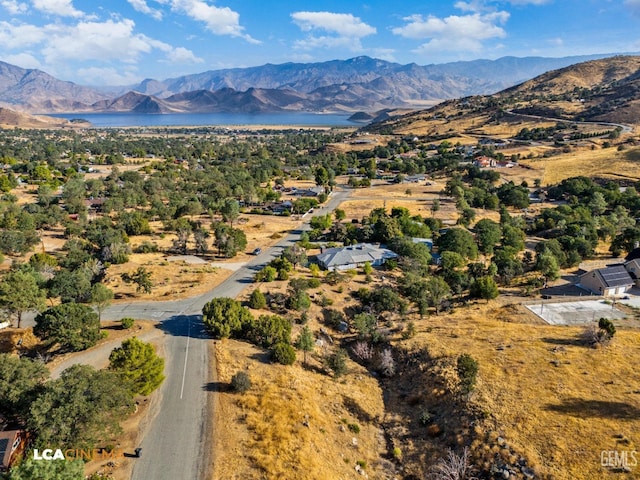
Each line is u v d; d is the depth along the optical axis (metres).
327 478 35.25
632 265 82.19
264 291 76.12
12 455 32.56
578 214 133.88
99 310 62.38
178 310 67.75
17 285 59.59
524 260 100.56
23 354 54.97
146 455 36.69
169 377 48.38
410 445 43.06
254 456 36.53
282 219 141.38
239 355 53.50
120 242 98.19
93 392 35.91
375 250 98.81
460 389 47.78
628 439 38.31
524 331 62.12
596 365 50.50
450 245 98.50
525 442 39.25
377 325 68.31
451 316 71.69
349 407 48.06
